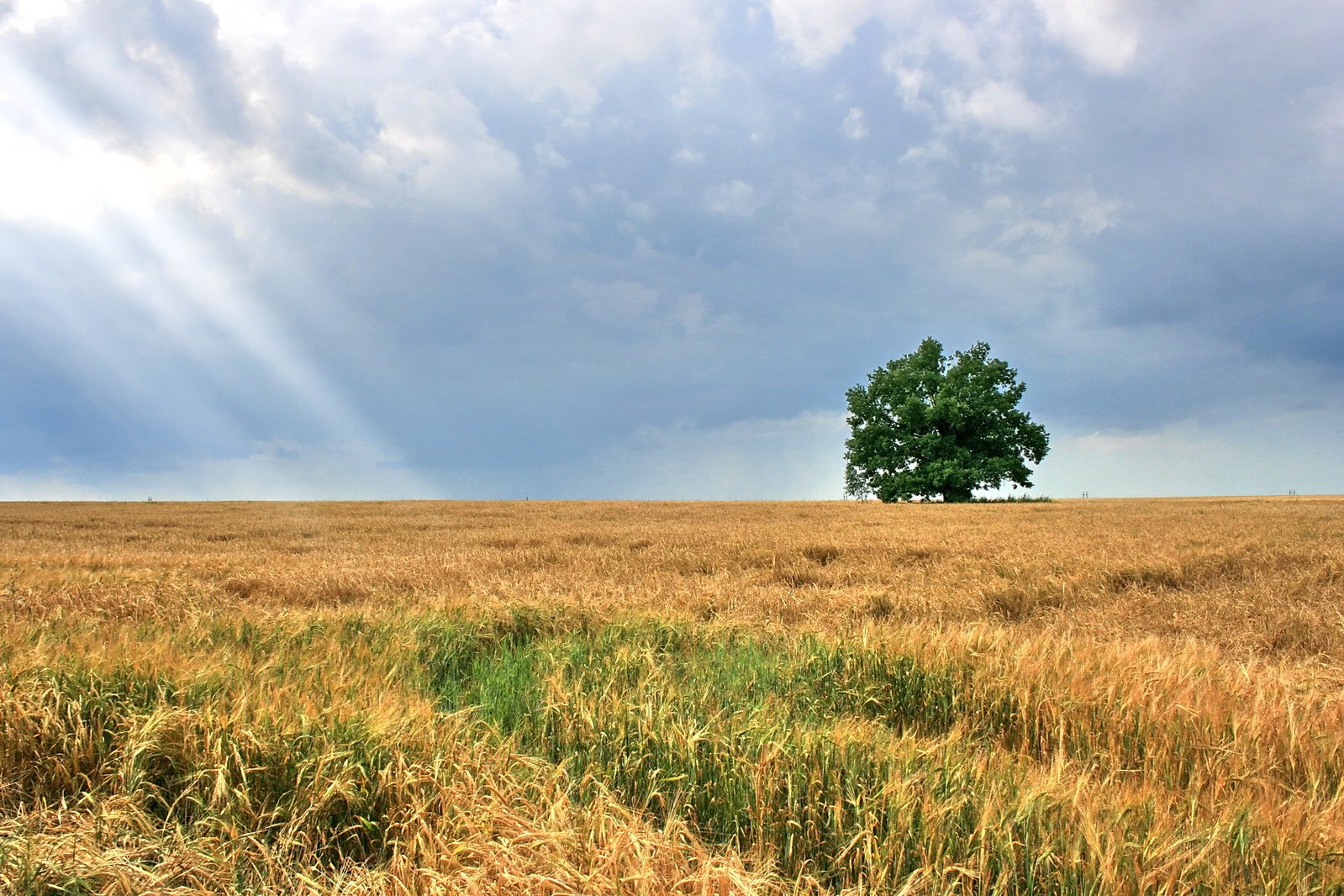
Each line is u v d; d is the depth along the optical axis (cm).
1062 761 363
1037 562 1186
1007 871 262
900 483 5141
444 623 718
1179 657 593
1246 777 362
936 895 253
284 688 428
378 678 495
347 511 3953
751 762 346
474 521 2911
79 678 418
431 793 324
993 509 3741
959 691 493
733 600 912
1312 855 283
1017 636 668
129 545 1800
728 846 286
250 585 1042
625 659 552
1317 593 948
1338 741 403
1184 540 1571
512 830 286
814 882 255
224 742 352
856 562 1314
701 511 3772
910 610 891
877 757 350
